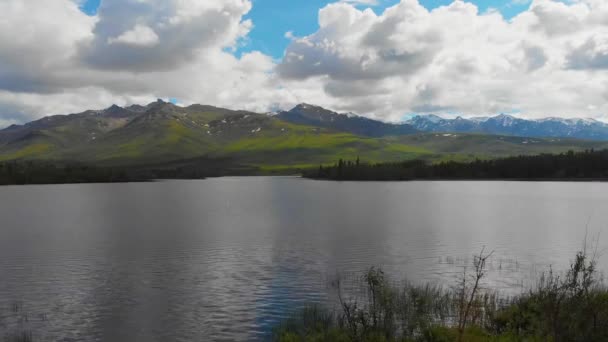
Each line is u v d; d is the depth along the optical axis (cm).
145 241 6669
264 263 5016
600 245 6162
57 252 5844
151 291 3931
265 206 12988
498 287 3953
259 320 3167
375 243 6344
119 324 3136
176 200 15838
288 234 7294
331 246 6122
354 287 3941
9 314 3378
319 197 16675
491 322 2659
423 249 5872
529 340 2097
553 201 14112
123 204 14112
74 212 11531
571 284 2103
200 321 3167
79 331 3025
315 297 3669
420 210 11431
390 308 2572
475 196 16638
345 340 2339
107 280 4338
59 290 4009
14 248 6169
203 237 7025
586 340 1892
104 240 6800
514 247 6031
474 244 6241
